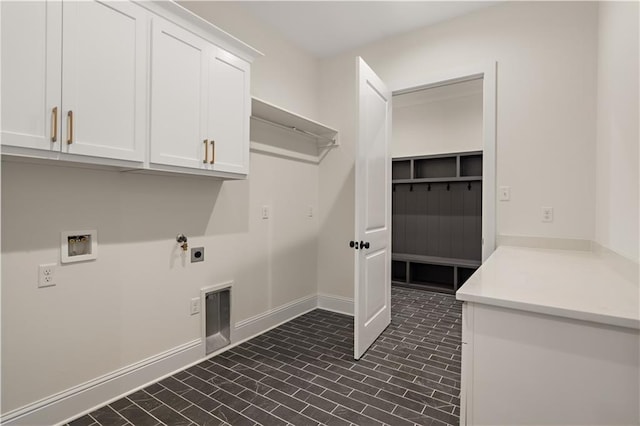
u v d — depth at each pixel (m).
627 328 1.00
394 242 4.90
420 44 2.94
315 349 2.51
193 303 2.30
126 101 1.60
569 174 2.34
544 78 2.42
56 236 1.64
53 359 1.63
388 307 2.99
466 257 4.35
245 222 2.73
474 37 2.69
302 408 1.77
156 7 1.72
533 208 2.46
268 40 2.92
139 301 1.99
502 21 2.57
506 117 2.56
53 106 1.36
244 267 2.71
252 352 2.46
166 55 1.77
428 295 4.07
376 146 2.70
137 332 1.98
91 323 1.77
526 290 1.28
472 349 1.24
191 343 2.28
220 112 2.07
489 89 2.60
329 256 3.50
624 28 1.67
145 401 1.83
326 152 3.50
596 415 1.04
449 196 4.48
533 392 1.14
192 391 1.94
